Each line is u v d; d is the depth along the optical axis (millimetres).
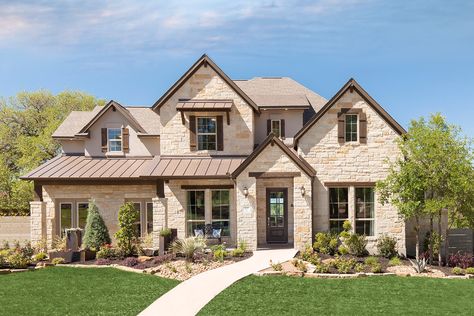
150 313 15031
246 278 19594
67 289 18047
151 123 32281
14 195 44438
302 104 30281
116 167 29766
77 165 30141
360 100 26719
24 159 46312
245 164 26016
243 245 25156
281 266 21047
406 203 22875
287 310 15477
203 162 28391
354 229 26500
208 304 16016
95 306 15836
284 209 27906
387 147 26672
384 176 26594
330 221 26688
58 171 29141
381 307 15953
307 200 25859
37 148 46375
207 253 24203
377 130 26688
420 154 22797
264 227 27844
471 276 20969
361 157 26672
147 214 29172
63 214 29250
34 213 28453
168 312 15148
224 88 28953
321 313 15219
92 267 22047
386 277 20484
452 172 22234
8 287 18375
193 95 28953
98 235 25531
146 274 20547
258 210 27859
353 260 22250
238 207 26016
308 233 25797
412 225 27203
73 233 25047
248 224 25953
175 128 29047
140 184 28906
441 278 20484
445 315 15188
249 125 28984
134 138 31234
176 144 29062
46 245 27953
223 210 27938
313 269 21359
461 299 17078
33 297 16938
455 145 22875
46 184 28812
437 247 24469
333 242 25266
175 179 27312
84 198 29234
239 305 15953
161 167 27703
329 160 26703
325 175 26688
